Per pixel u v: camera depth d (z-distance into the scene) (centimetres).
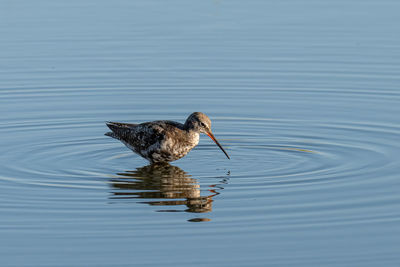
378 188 1498
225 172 1644
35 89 2286
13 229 1292
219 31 2836
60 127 1992
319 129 1958
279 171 1634
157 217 1354
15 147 1817
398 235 1255
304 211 1370
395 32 2773
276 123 2019
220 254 1187
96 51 2625
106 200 1450
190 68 2470
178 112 2119
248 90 2284
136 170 1680
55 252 1200
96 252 1197
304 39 2728
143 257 1177
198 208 1398
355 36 2745
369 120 2006
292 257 1173
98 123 2030
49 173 1631
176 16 3055
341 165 1662
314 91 2261
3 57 2545
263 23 2928
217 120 2055
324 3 3247
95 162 1733
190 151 1836
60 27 2884
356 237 1248
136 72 2436
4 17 3003
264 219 1332
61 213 1371
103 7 3209
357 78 2348
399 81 2308
